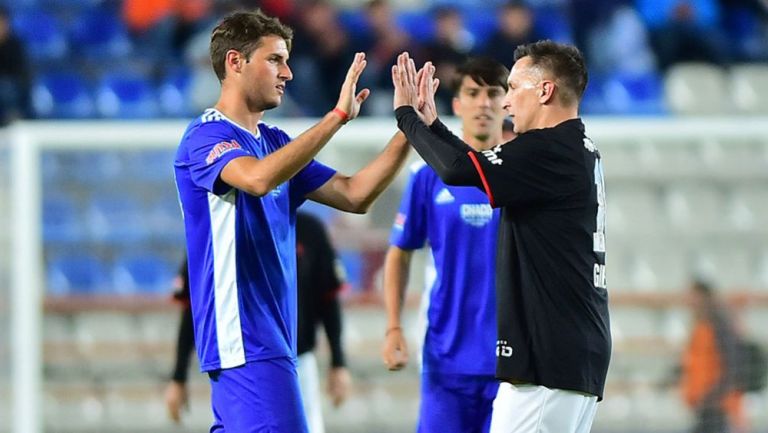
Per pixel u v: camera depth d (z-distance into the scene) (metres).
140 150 27.64
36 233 27.70
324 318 22.48
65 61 41.56
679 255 27.61
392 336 20.17
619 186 27.70
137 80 40.88
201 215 15.99
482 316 19.52
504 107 16.72
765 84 41.34
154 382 27.27
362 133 26.34
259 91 16.11
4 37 37.12
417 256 25.97
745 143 27.72
